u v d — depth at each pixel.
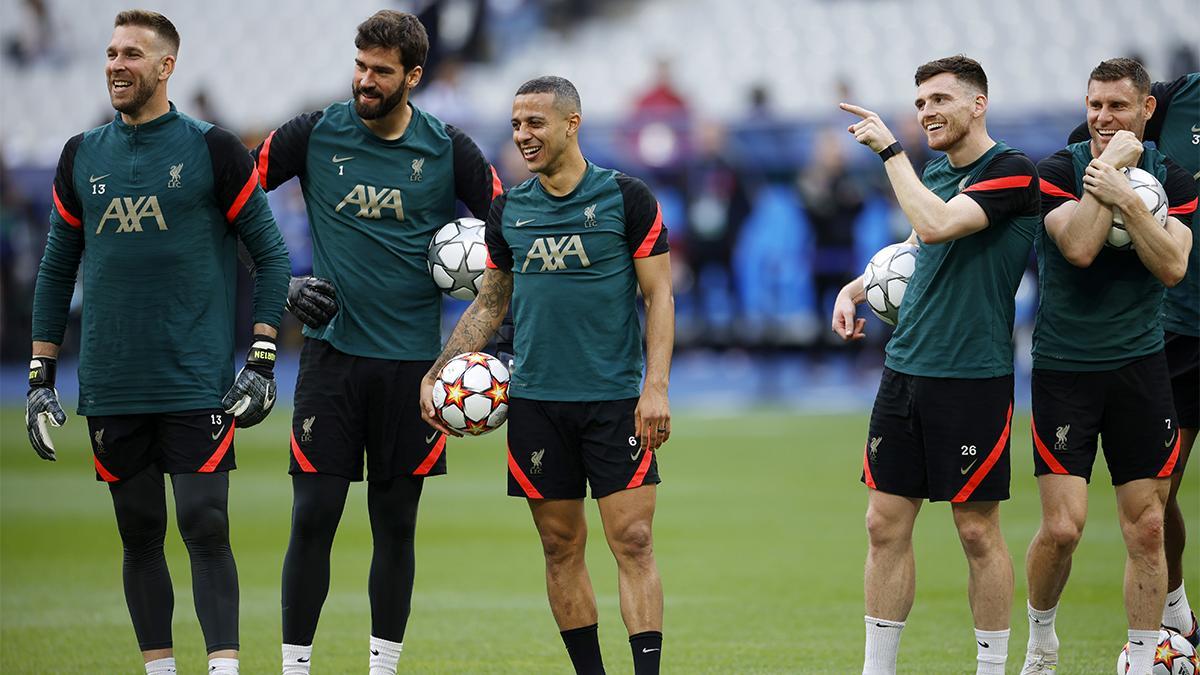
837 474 46.34
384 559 20.00
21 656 23.17
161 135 18.30
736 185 64.50
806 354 64.50
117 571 31.98
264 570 32.03
